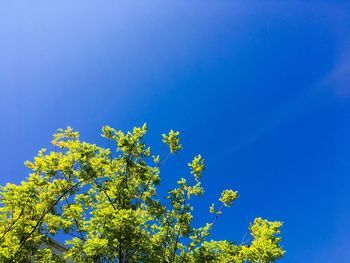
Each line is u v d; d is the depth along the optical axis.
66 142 16.25
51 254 15.71
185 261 15.16
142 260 14.95
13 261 13.62
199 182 16.86
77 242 15.27
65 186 15.84
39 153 16.22
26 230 14.73
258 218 17.09
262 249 15.27
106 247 14.14
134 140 17.02
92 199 16.88
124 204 16.11
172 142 17.84
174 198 16.53
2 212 15.21
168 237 16.11
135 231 14.64
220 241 16.25
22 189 14.57
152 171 17.45
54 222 15.66
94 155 16.28
